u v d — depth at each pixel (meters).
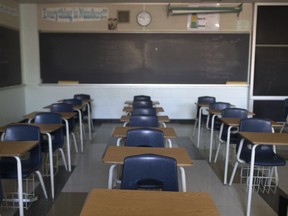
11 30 6.37
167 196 1.56
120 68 7.05
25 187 3.39
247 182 3.63
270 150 3.44
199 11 6.86
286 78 7.05
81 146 4.95
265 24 6.88
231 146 4.82
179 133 6.30
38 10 6.89
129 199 1.52
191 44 6.98
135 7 6.86
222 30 6.93
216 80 7.10
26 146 2.57
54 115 3.85
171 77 7.09
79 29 6.93
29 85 7.12
